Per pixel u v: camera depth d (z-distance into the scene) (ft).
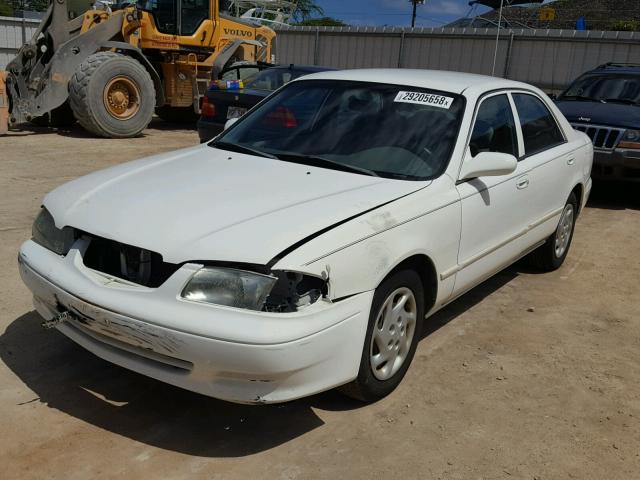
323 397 11.51
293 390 9.42
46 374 11.67
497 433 10.79
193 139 42.22
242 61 48.93
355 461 9.82
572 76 67.62
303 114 14.20
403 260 11.03
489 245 13.96
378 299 10.66
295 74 32.53
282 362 8.94
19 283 15.53
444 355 13.38
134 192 11.03
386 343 11.20
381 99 13.89
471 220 12.89
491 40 71.15
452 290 12.96
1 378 11.43
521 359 13.46
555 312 16.11
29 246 11.30
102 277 9.98
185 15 44.32
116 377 11.71
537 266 18.86
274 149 13.42
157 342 9.20
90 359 12.27
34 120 43.42
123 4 44.27
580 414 11.54
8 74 39.81
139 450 9.76
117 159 32.71
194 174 11.89
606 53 65.46
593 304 16.80
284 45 85.46
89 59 38.78
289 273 9.21
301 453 9.93
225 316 8.90
